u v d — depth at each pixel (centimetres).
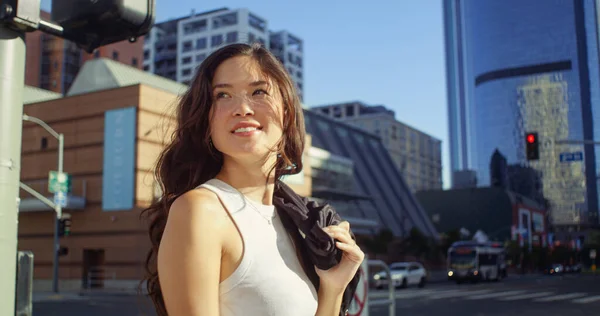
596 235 11769
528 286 3594
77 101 3475
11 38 258
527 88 12862
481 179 13462
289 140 147
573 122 12181
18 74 260
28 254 266
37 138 3572
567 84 12356
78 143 3438
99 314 1752
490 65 13525
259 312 122
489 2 13762
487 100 13525
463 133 16012
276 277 125
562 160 2358
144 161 3281
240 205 130
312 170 5459
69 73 8050
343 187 5962
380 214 6956
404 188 8362
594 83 12088
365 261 587
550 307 1898
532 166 12725
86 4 267
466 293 2723
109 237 3266
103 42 285
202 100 140
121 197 3247
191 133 144
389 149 12381
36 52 8006
